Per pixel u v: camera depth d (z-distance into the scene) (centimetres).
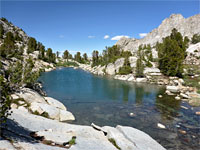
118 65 7938
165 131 1553
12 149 584
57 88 3750
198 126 1678
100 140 1088
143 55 8969
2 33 11806
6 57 5194
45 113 1639
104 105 2472
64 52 15825
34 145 732
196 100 2741
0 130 759
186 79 4816
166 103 2627
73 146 885
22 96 1773
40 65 8588
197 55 7100
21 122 1097
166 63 5547
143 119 1886
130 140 1080
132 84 4784
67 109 2198
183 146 1275
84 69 11362
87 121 1778
